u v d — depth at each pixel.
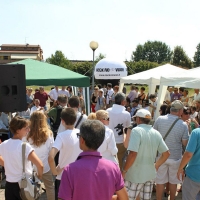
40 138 4.33
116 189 2.37
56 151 3.80
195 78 8.04
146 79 12.48
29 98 13.03
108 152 4.23
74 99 5.32
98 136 2.33
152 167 4.08
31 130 4.33
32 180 3.61
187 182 4.04
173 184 5.02
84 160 2.31
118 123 5.80
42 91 14.21
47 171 4.46
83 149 2.38
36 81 7.34
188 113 5.89
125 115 5.82
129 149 3.96
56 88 14.48
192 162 3.99
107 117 4.42
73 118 3.94
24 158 3.53
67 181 2.24
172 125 4.92
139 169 4.02
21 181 3.50
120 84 13.86
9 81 4.91
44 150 4.39
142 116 4.09
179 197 5.92
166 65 13.74
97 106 14.69
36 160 3.56
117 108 5.85
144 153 4.00
